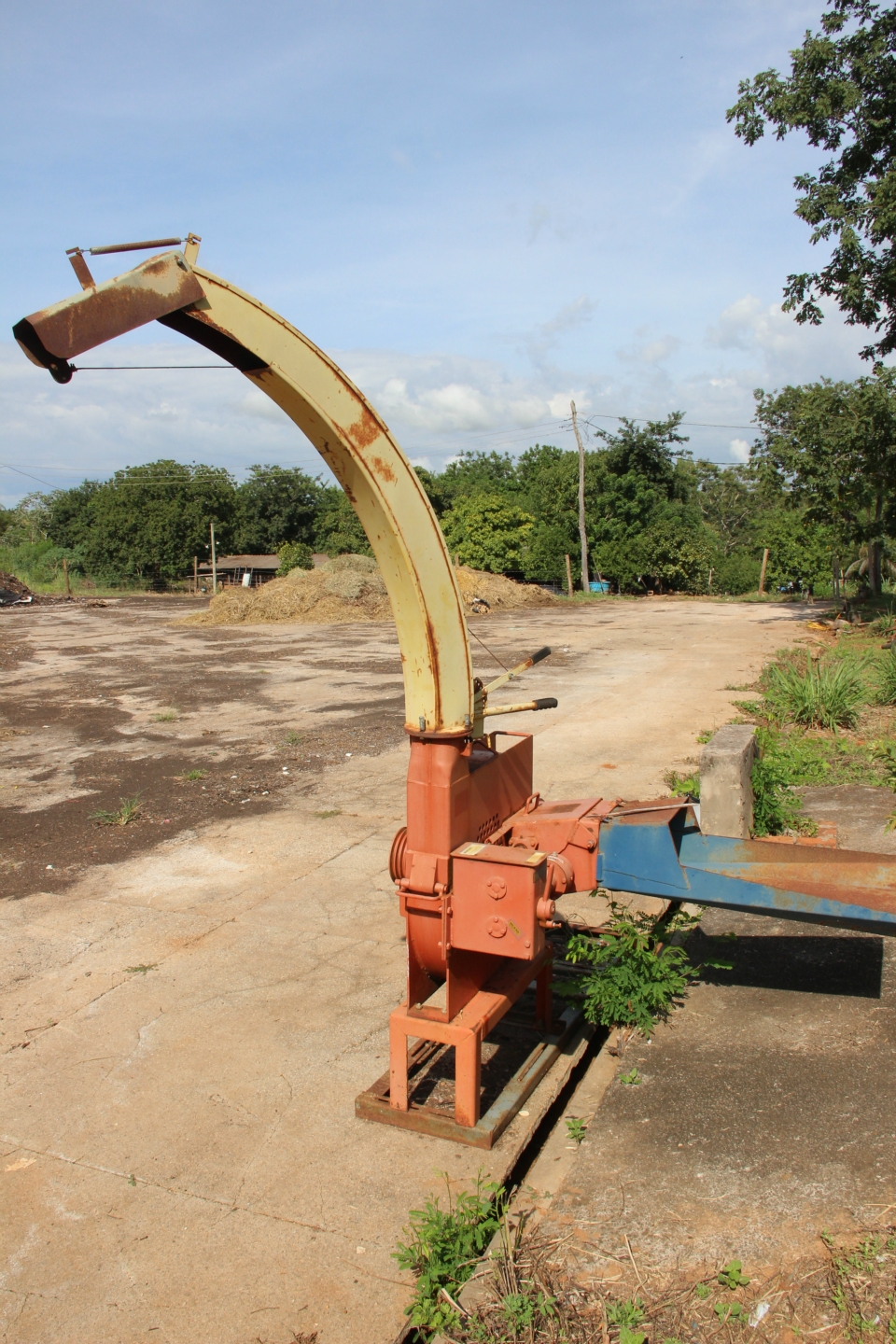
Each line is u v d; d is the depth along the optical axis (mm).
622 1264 2605
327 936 5121
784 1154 3043
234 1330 2488
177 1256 2768
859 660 13750
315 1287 2625
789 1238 2656
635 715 10898
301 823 7324
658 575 44344
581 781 7891
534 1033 3953
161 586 51594
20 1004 4445
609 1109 3375
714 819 5047
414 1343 2484
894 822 6242
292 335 2752
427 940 3289
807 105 18609
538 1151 3344
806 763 8414
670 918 5098
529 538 46312
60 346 2291
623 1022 3988
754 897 3410
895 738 9359
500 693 12906
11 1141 3371
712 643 18969
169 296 2486
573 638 20641
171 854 6688
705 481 70312
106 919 5484
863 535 22031
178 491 58281
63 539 64688
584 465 46969
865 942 4715
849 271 19000
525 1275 2588
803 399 22047
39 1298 2635
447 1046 3930
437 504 53219
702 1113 3305
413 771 3232
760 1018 3980
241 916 5465
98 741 10898
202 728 11461
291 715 12125
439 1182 3043
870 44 18109
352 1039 4008
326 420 2830
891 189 17500
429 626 3107
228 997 4445
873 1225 2672
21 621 27938
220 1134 3361
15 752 10406
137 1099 3607
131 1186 3098
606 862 3586
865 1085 3412
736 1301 2443
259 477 68188
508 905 3107
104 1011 4348
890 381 19484
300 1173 3121
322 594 27250
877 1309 2373
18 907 5738
